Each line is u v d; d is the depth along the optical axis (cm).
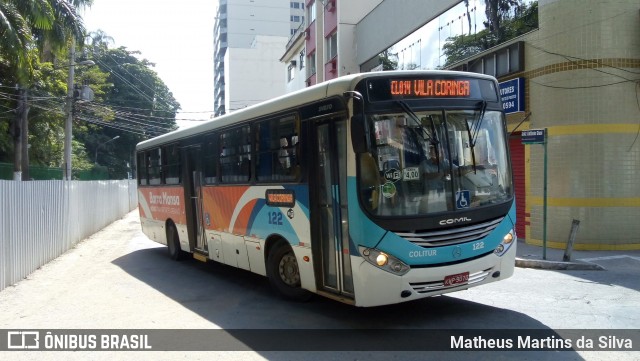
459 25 1669
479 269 629
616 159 1224
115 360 559
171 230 1258
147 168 1420
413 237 593
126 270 1143
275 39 8494
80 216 1752
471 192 631
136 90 5334
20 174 2261
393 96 615
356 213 599
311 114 689
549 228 1288
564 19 1250
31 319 734
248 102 8400
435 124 626
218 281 988
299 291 773
